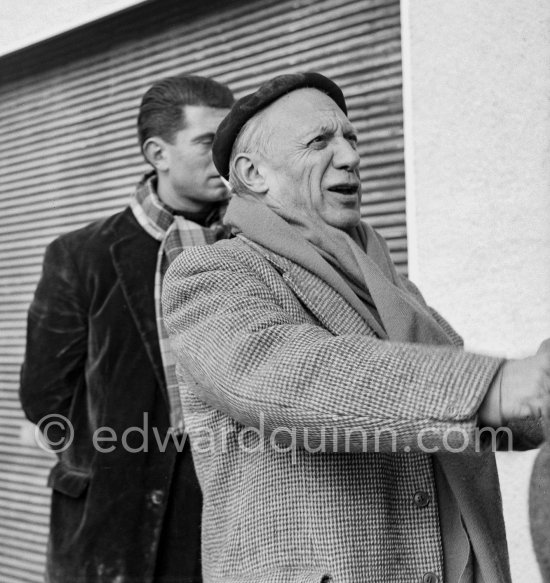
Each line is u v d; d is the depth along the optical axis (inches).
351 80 118.1
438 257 102.9
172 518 96.4
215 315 49.4
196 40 137.1
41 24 154.8
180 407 96.5
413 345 43.6
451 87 101.7
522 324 95.8
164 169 103.3
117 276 102.7
